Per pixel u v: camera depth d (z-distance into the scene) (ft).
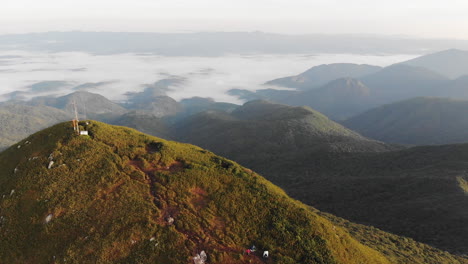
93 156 135.33
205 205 116.37
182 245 97.04
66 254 97.19
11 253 103.40
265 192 128.57
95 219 107.04
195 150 161.58
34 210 114.32
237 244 101.91
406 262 146.82
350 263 106.42
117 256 95.76
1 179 136.46
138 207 110.11
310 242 107.04
